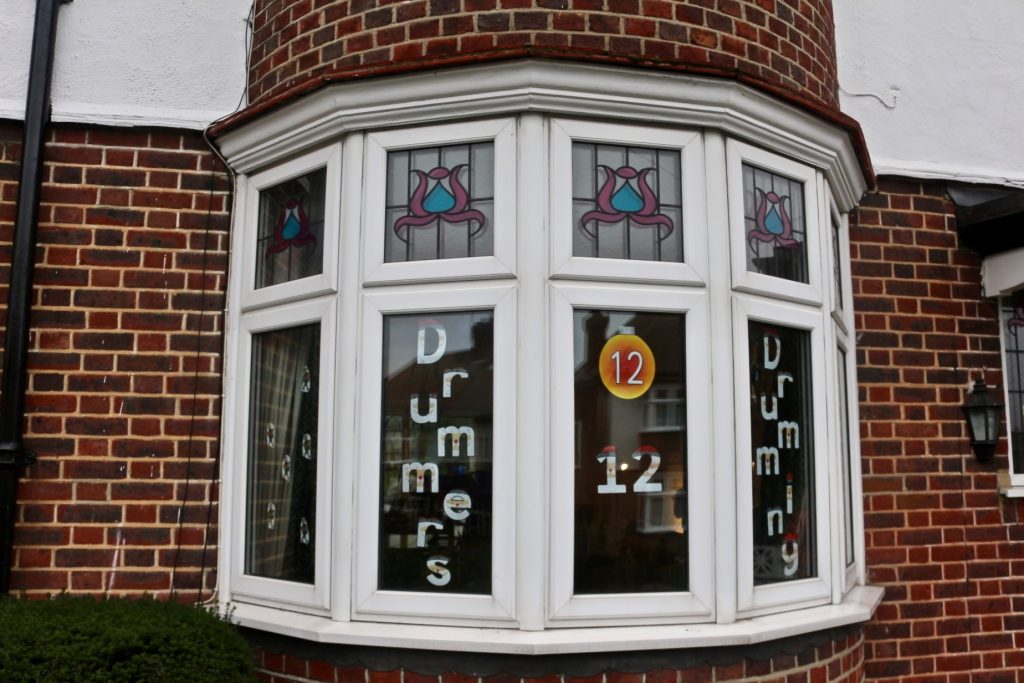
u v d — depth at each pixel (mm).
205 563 3842
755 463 3562
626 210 3490
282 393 3816
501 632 3193
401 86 3500
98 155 4035
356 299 3516
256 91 4074
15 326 3803
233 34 4219
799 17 4035
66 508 3820
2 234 3990
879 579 4359
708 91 3486
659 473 3371
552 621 3205
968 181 4762
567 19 3531
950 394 4594
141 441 3877
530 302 3311
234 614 3611
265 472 3848
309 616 3498
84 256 3961
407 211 3553
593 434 3338
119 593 3799
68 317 3916
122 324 3936
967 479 4547
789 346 3775
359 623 3346
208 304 3990
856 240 4590
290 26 3951
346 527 3412
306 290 3684
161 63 4141
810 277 3881
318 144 3756
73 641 2979
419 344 3461
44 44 4031
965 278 4727
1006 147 4887
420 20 3613
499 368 3318
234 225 4039
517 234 3367
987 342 4703
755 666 3344
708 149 3553
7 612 3184
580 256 3406
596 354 3375
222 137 4039
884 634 4336
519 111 3434
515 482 3250
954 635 4418
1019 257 4621
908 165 4703
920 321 4609
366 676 3285
